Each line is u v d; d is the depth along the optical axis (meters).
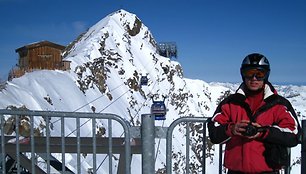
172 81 86.12
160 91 75.56
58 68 38.62
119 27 81.31
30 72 32.66
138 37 88.44
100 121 31.88
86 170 20.45
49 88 30.67
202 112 92.06
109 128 4.43
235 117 3.53
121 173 4.97
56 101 29.55
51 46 37.44
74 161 18.23
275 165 3.39
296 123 3.35
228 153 3.67
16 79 28.44
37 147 5.11
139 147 4.41
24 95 24.91
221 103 3.74
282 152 3.34
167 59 89.81
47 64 37.31
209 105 98.88
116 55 64.81
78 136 4.47
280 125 3.34
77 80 39.94
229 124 3.39
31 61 35.81
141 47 83.69
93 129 4.45
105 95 47.56
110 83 54.16
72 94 34.66
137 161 29.73
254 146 3.43
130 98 57.06
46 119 4.52
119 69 61.88
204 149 4.43
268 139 3.24
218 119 3.60
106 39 68.56
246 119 3.46
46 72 34.62
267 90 3.47
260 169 3.40
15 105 21.88
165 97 75.19
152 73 77.94
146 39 91.69
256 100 3.52
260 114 3.42
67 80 36.53
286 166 4.04
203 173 4.45
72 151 5.15
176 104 81.25
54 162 6.84
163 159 35.66
